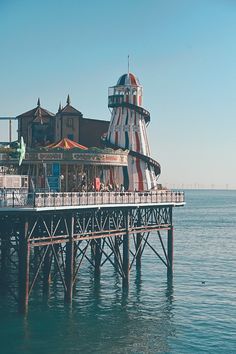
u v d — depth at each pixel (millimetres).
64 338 41438
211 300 54188
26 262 43219
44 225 47625
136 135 70000
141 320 46625
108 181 61625
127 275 55969
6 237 46281
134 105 70188
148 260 78125
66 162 55969
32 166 56906
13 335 41594
